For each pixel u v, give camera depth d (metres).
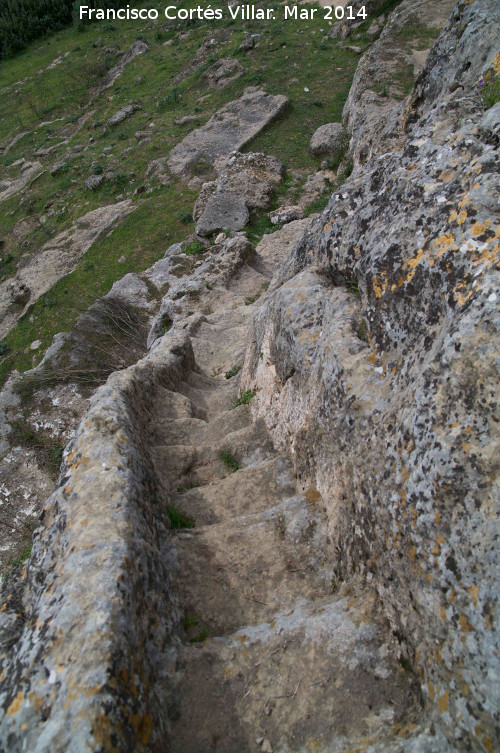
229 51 25.20
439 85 8.02
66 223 20.19
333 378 3.35
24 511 10.91
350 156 15.66
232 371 7.46
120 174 20.81
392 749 2.07
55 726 1.99
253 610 2.99
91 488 3.03
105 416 3.63
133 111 24.81
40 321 16.36
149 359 6.14
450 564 2.19
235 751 2.33
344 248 4.08
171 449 4.41
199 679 2.54
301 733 2.34
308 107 20.77
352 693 2.42
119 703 2.11
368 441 2.95
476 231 2.76
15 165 25.30
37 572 2.82
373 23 23.14
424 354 2.81
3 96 30.77
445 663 2.15
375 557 2.74
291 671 2.53
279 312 4.52
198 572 3.19
